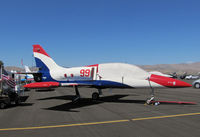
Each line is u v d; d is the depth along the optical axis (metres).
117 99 13.62
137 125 6.20
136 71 11.70
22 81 33.41
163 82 10.62
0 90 10.09
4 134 5.38
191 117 7.37
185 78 70.31
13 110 9.50
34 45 15.49
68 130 5.70
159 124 6.30
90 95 16.80
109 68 12.44
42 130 5.75
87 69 12.97
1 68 10.35
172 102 11.78
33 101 13.07
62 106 10.66
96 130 5.66
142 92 19.84
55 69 14.69
